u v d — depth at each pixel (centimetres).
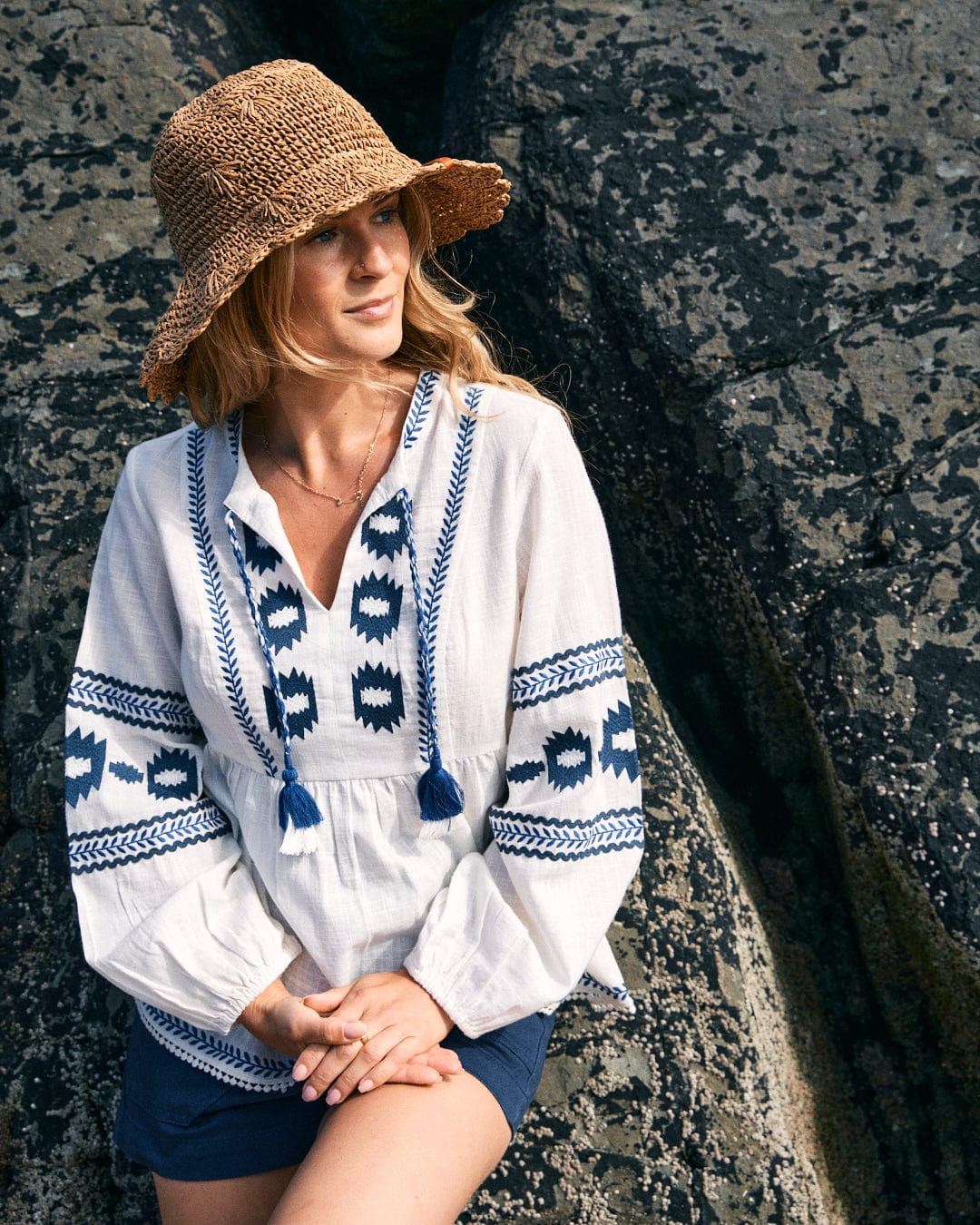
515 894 173
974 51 239
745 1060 219
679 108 245
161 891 183
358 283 165
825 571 229
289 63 165
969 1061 238
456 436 174
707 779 257
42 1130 230
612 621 178
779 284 236
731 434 233
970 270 233
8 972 241
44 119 268
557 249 247
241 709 175
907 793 219
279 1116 181
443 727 172
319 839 175
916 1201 240
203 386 183
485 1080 169
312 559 177
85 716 188
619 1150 217
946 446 229
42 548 254
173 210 166
